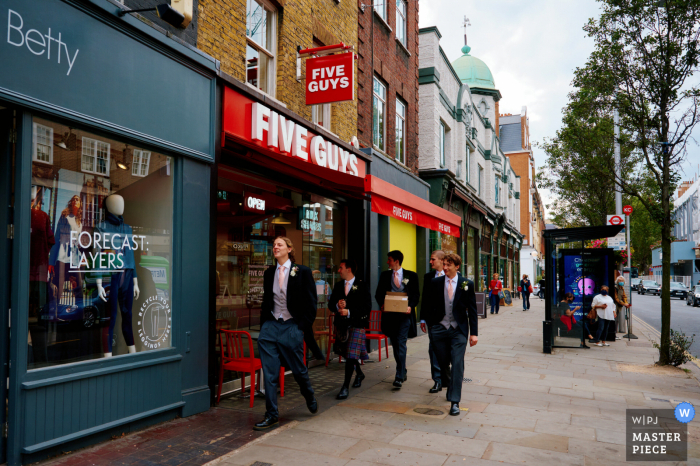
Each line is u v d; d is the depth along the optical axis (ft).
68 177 14.21
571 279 40.32
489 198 86.33
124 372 15.25
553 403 20.06
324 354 30.71
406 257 44.11
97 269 15.06
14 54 12.15
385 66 40.22
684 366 29.09
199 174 18.80
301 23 27.50
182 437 15.31
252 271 24.06
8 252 12.55
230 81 20.08
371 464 13.43
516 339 41.29
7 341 12.38
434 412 18.53
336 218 33.63
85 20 14.03
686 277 203.31
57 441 13.10
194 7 18.93
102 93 14.57
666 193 28.99
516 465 13.46
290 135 23.36
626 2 28.86
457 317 18.83
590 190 66.28
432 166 53.62
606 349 35.78
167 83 17.10
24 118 12.66
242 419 17.38
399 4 45.34
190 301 18.10
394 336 22.81
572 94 33.24
